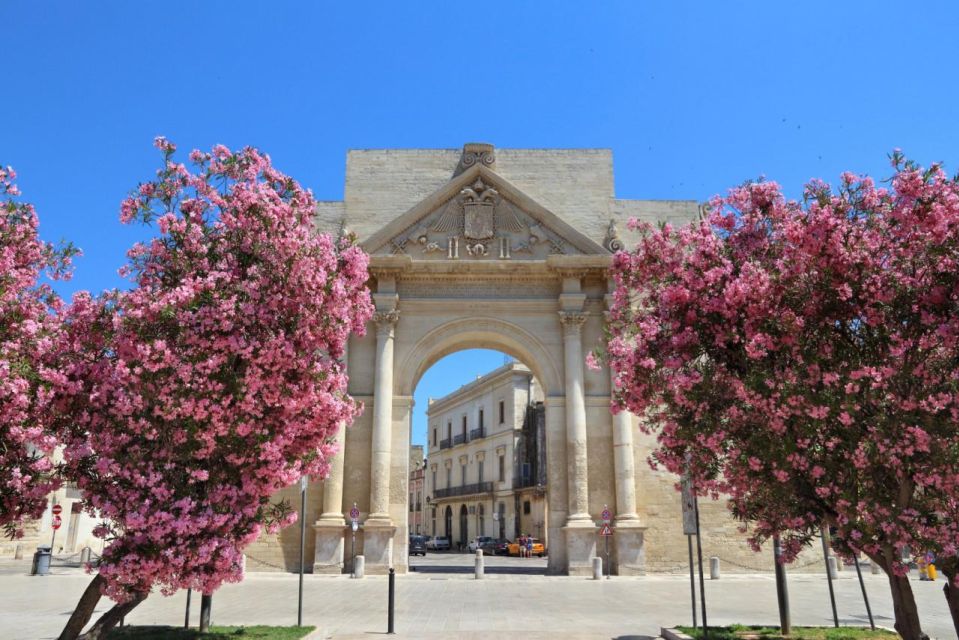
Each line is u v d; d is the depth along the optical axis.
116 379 8.98
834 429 8.72
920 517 8.20
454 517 65.19
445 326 28.39
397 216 30.06
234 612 16.27
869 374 8.32
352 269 10.96
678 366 10.05
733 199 10.67
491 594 20.23
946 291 8.26
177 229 9.76
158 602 18.22
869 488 8.56
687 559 27.02
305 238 10.37
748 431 9.47
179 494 9.17
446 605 17.73
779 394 8.77
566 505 26.97
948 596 8.70
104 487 9.09
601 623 14.79
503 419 57.41
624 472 26.78
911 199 8.32
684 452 10.56
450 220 29.38
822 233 8.67
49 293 10.96
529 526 52.97
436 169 30.66
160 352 8.95
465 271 28.45
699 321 10.16
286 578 24.58
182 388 9.04
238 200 10.10
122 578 8.63
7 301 9.91
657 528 27.20
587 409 27.72
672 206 30.59
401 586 22.27
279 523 10.36
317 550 25.75
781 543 9.89
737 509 10.22
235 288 9.61
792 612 16.73
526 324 28.48
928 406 7.97
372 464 26.64
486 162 30.47
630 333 11.48
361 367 27.83
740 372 9.83
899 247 8.59
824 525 9.59
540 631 13.63
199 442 9.24
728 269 9.87
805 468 8.68
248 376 9.39
